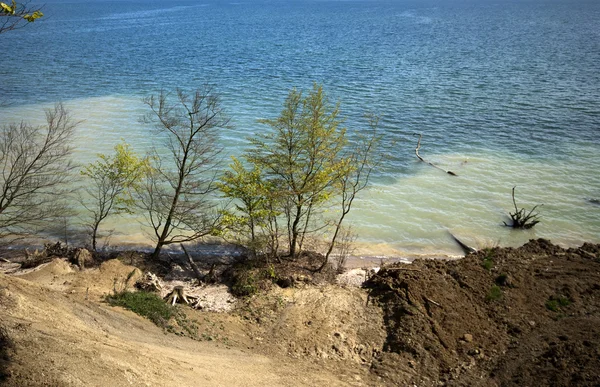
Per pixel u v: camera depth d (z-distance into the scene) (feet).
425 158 134.92
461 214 106.42
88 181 115.03
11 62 266.77
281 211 86.43
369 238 97.86
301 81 225.56
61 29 454.40
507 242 96.58
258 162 81.51
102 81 220.23
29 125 150.92
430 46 344.28
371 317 68.95
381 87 215.31
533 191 116.06
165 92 197.98
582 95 198.08
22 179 84.69
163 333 62.54
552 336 60.85
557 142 146.92
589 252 80.43
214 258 90.12
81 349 47.11
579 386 52.49
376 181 120.26
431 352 61.77
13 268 81.51
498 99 194.29
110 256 86.28
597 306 66.54
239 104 180.34
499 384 56.44
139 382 45.91
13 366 41.37
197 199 107.76
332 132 83.46
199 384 49.65
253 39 388.98
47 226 97.45
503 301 68.74
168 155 129.08
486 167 129.08
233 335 65.98
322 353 63.21
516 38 384.27
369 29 473.67
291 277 78.13
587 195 114.21
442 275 74.79
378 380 58.39
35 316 51.47
